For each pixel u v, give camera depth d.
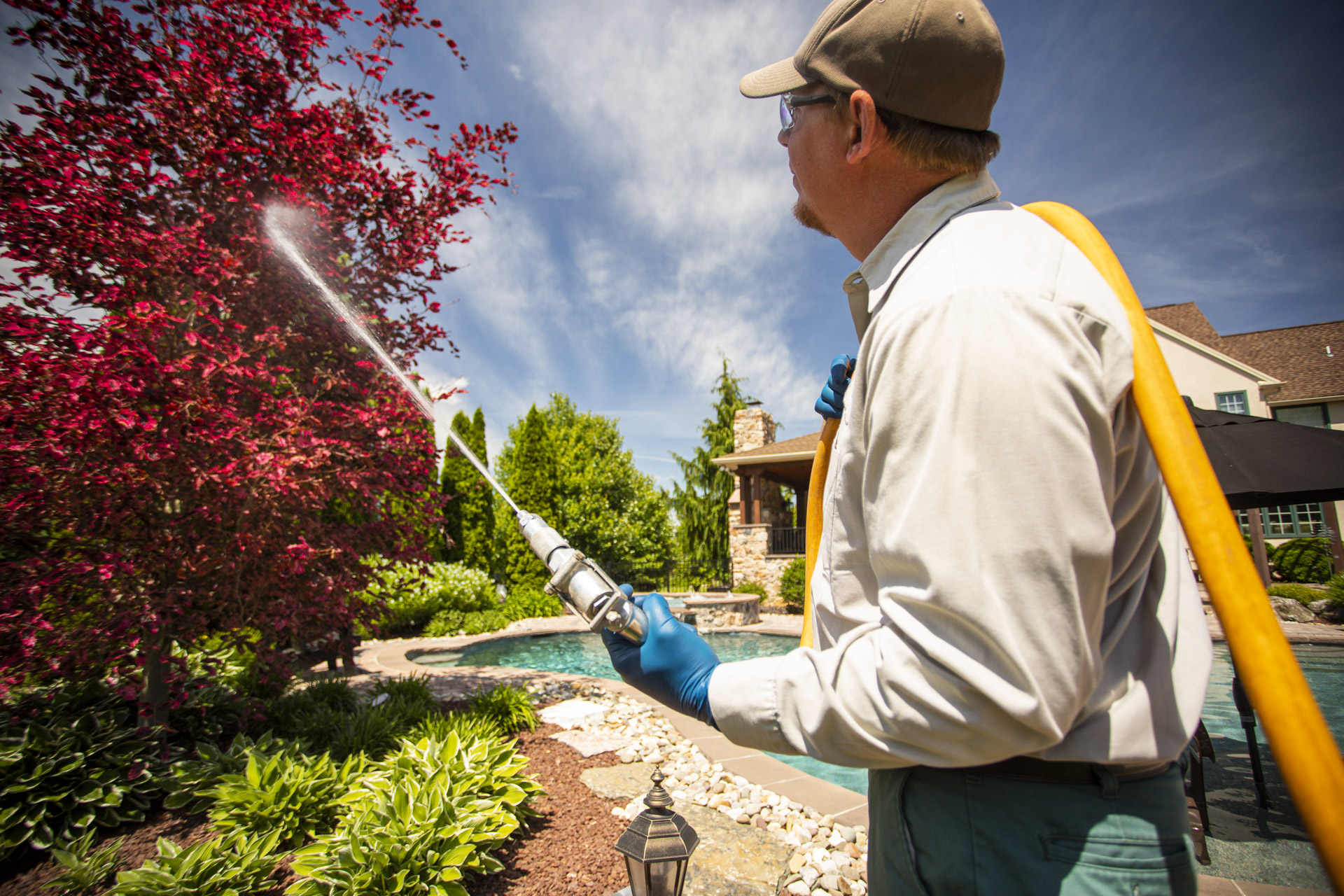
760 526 18.05
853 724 0.62
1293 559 15.93
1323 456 4.16
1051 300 0.60
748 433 20.58
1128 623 0.69
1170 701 0.67
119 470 3.36
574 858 3.19
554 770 4.48
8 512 3.25
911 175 0.82
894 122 0.80
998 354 0.57
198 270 3.56
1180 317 21.47
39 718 3.93
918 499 0.58
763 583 17.75
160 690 4.14
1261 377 17.12
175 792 3.50
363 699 6.11
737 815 3.71
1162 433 0.58
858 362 0.74
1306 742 0.45
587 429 28.00
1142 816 0.65
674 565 23.88
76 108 3.65
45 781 3.28
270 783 3.32
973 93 0.76
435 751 3.54
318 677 7.43
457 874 2.67
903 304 0.66
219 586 3.93
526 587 17.42
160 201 4.00
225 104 3.88
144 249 3.56
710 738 5.25
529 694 6.39
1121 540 0.69
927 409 0.59
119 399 3.21
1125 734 0.64
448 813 3.01
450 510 18.33
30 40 3.50
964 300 0.61
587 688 7.06
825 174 0.88
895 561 0.60
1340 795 0.44
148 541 3.66
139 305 3.32
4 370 3.04
